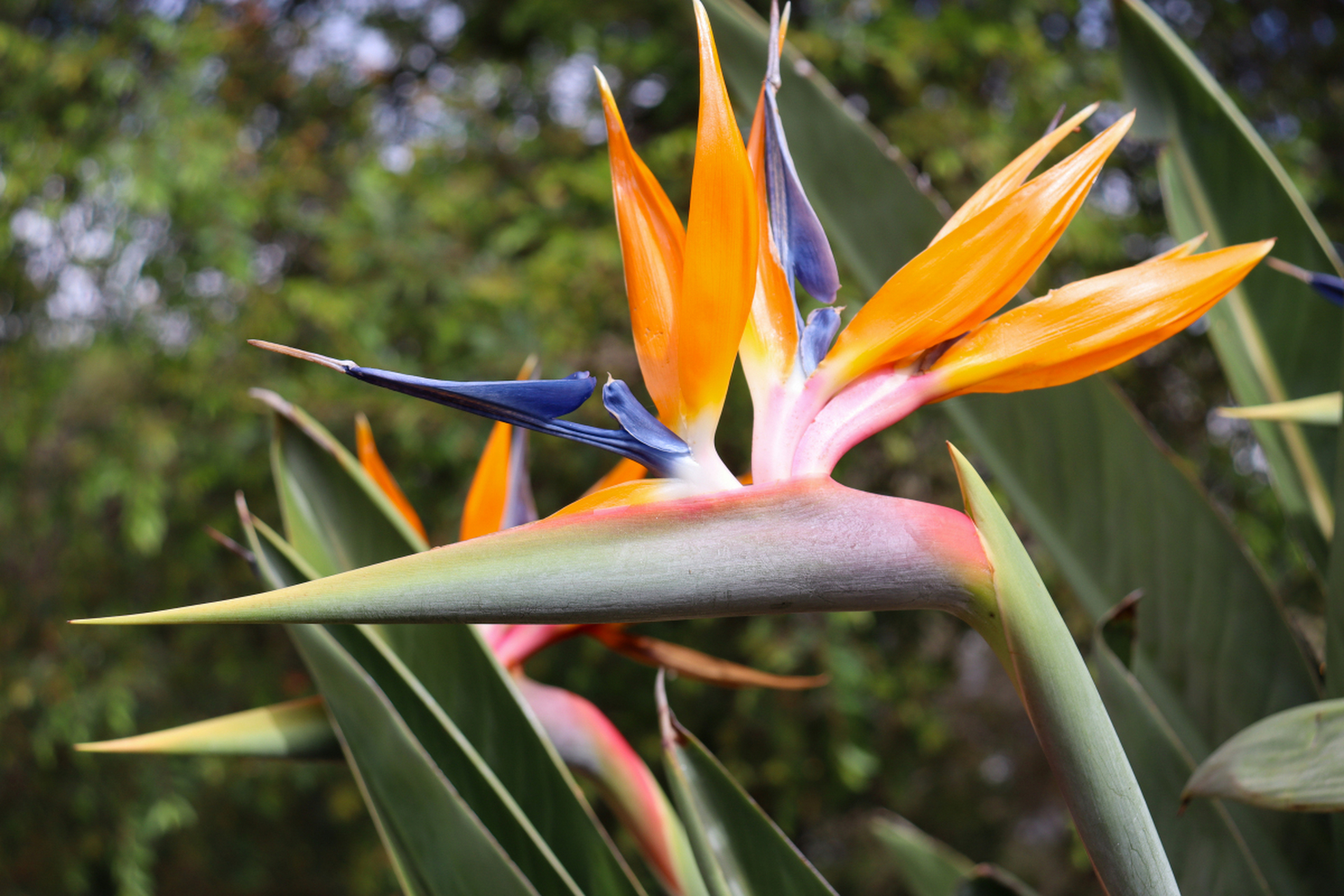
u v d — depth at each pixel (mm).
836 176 789
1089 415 754
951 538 572
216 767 2613
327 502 729
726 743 2230
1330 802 581
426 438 2217
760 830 670
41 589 2646
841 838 2715
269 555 687
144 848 2531
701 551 566
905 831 1110
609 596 561
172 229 2307
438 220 2248
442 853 671
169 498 2498
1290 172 2186
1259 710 735
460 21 2666
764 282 612
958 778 2791
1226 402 2275
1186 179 773
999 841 2785
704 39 581
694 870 726
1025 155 610
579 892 667
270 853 3023
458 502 2221
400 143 2623
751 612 569
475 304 2205
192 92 2322
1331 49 2498
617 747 731
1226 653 740
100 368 2553
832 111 782
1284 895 711
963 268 595
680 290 602
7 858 2633
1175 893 580
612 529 565
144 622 542
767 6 1117
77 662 2525
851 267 798
